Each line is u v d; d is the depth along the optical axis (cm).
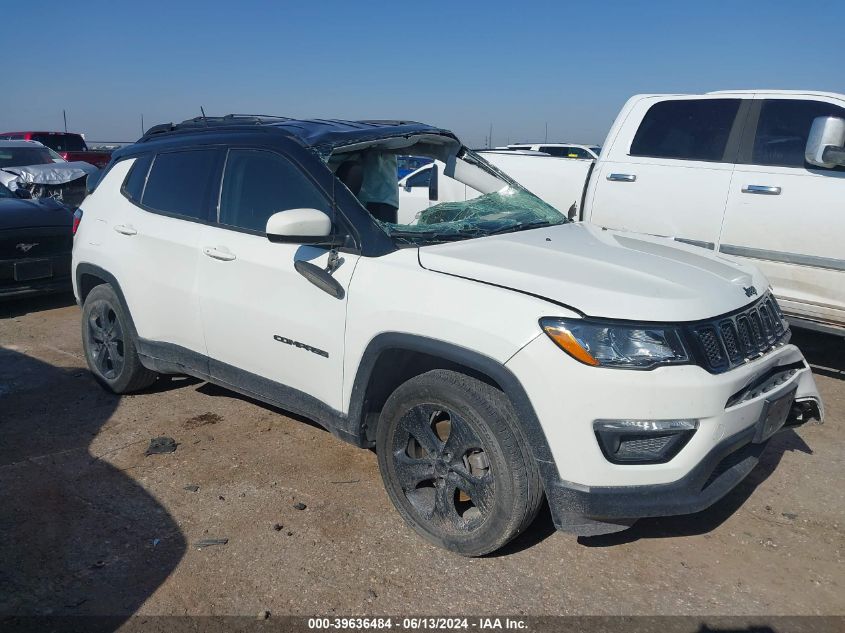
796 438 435
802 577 302
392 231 336
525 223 388
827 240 505
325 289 331
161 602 282
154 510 349
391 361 321
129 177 470
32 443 422
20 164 1403
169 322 424
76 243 499
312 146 361
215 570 302
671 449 267
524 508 284
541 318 270
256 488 370
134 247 440
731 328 288
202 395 497
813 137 500
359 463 397
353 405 331
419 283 303
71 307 774
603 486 267
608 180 616
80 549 316
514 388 272
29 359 580
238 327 379
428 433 310
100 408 474
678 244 377
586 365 262
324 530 331
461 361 284
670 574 303
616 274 296
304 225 314
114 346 481
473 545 301
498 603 282
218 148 407
